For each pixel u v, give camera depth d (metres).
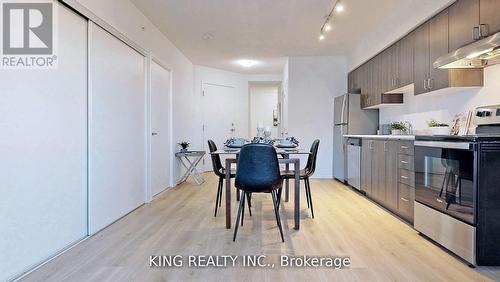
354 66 5.68
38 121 2.13
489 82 2.72
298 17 4.09
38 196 2.13
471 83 2.81
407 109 4.33
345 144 5.47
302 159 6.29
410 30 3.56
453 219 2.30
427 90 3.21
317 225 3.10
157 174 4.64
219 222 3.21
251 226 3.07
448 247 2.36
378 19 4.23
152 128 4.38
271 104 10.35
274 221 3.25
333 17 4.14
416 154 2.84
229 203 3.03
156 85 4.57
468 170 2.13
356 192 4.84
